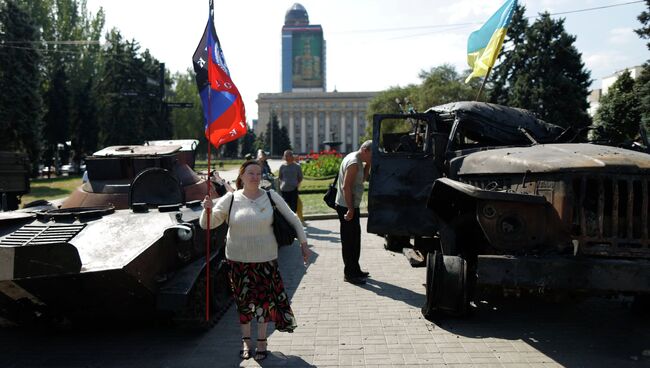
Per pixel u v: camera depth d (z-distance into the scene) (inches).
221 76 194.5
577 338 184.7
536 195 177.8
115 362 169.8
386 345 180.2
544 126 257.3
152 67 1753.2
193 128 2817.4
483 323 201.9
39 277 154.9
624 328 195.0
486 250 210.8
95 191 270.4
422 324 201.9
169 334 196.5
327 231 454.0
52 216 195.2
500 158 200.8
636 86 933.2
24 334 199.5
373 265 307.9
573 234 170.1
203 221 171.0
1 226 189.3
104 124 1688.0
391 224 257.1
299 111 5413.4
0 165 368.8
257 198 168.1
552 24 1352.1
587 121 1331.2
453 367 160.6
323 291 252.7
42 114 1348.4
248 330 171.8
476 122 250.4
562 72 1355.8
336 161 1189.1
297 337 189.8
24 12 1288.1
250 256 165.6
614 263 158.9
